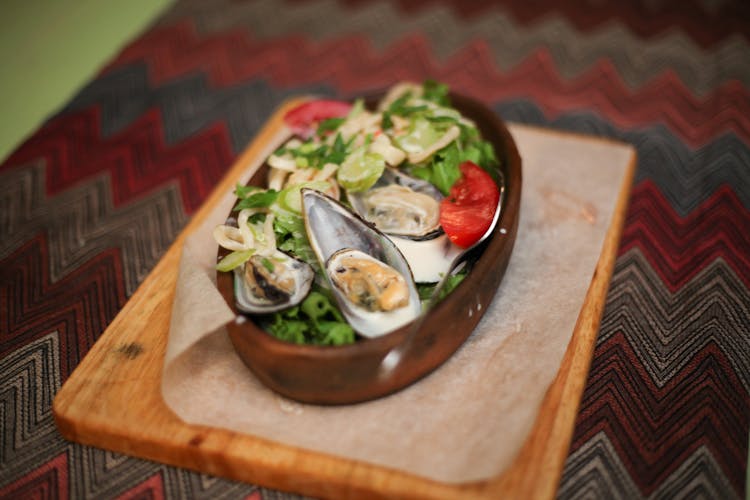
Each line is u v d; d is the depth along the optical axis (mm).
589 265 528
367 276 461
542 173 603
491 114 556
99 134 691
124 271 562
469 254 477
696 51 758
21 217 614
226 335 490
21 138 706
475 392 455
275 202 493
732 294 527
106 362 482
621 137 667
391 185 520
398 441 436
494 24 816
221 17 851
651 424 459
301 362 426
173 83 748
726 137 659
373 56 777
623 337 502
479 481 420
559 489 437
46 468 456
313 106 581
